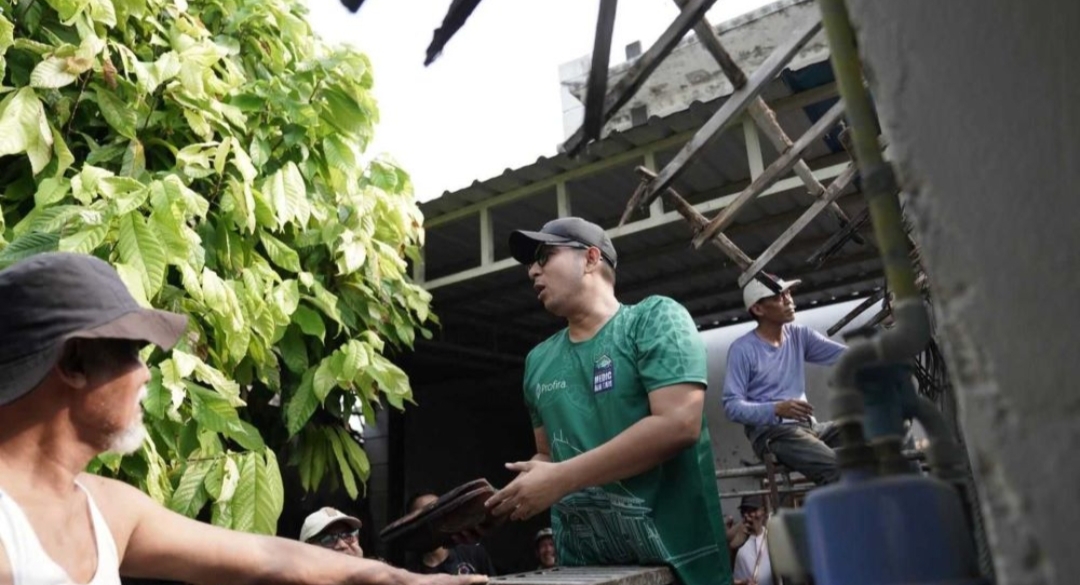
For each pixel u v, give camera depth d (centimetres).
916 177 44
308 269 304
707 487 175
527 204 435
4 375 118
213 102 264
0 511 116
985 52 42
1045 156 39
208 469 237
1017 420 39
